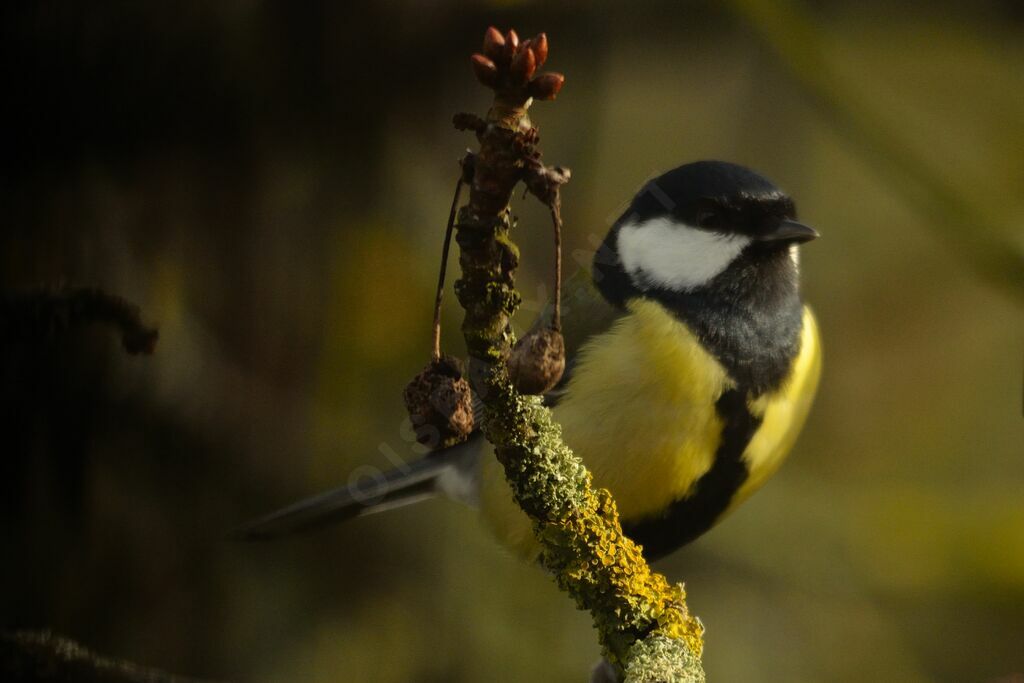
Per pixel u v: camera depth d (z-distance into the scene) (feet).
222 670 7.52
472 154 6.98
